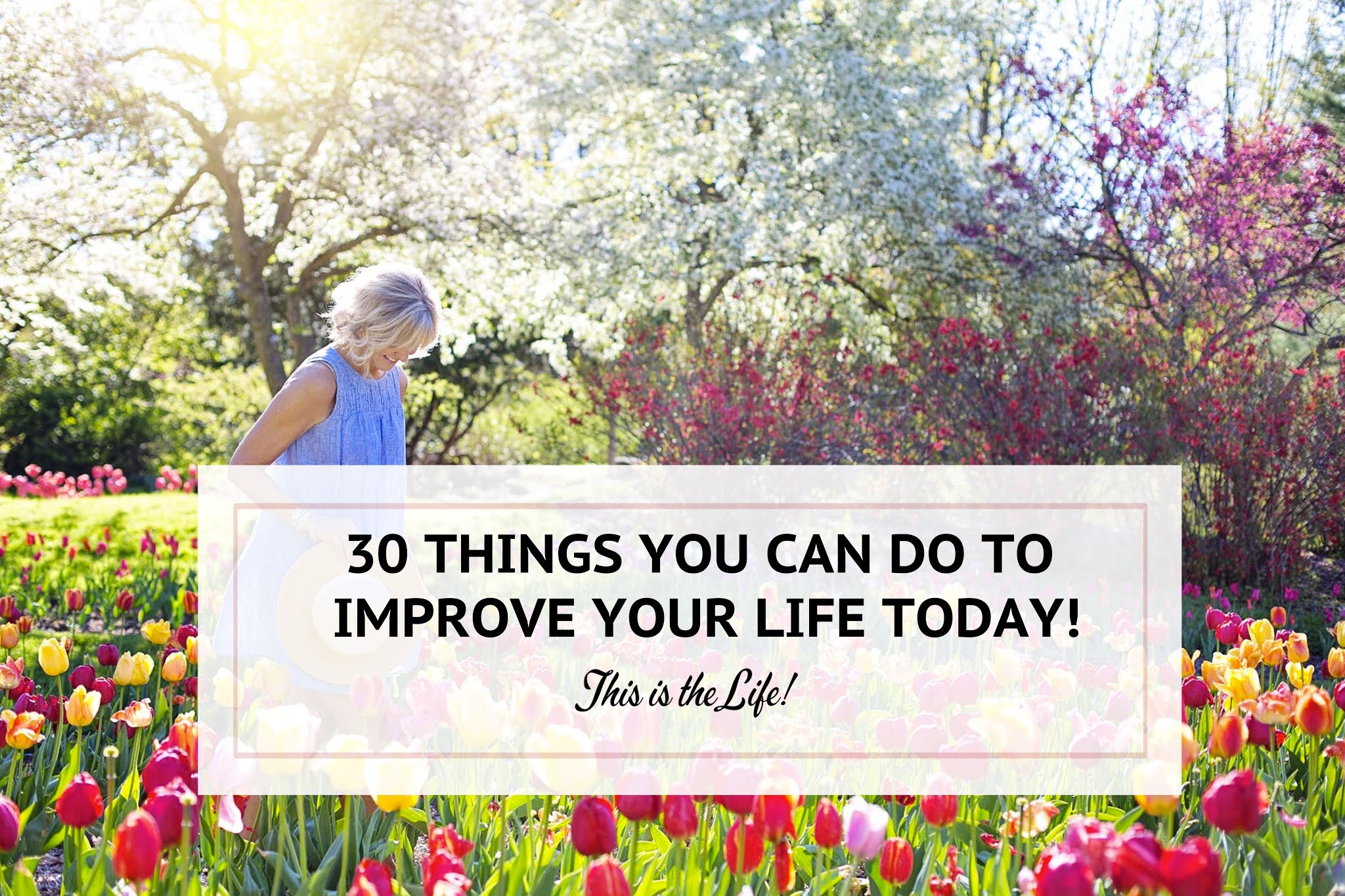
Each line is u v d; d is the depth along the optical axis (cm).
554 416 1769
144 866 184
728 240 1366
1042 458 844
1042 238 1280
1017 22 1577
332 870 251
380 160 1407
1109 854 176
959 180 1441
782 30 1477
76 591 553
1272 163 968
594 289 1426
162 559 849
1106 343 910
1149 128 1050
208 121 1434
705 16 1408
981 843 280
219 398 2219
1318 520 818
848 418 936
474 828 260
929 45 1549
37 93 1245
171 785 208
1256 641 348
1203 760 325
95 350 2291
